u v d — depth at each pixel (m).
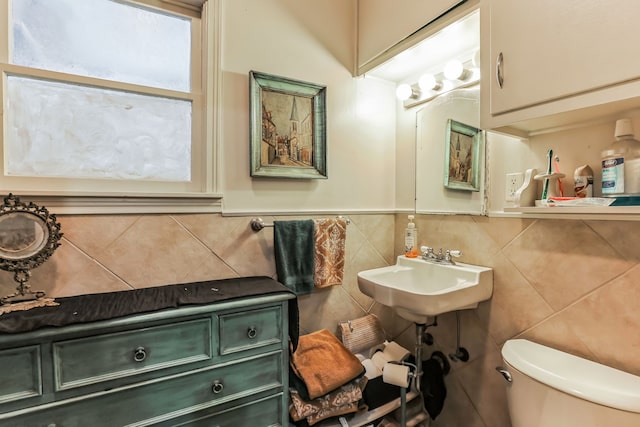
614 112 0.94
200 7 1.41
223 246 1.41
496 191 1.38
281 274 1.45
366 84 1.83
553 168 1.16
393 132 1.93
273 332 1.17
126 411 0.93
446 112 1.63
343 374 1.31
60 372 0.85
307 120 1.62
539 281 1.21
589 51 0.83
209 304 1.05
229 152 1.43
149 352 0.96
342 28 1.76
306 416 1.23
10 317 0.89
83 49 1.22
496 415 1.36
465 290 1.26
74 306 1.00
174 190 1.36
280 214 1.56
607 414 0.84
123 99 1.28
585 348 1.08
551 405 0.95
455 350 1.53
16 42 1.13
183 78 1.40
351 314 1.76
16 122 1.12
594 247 1.06
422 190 1.76
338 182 1.74
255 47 1.49
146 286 1.26
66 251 1.13
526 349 1.15
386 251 1.90
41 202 1.10
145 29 1.33
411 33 1.46
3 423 0.80
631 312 0.98
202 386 1.04
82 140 1.21
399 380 1.31
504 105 1.04
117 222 1.21
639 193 0.91
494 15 1.07
